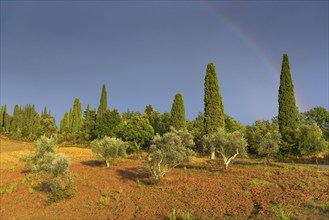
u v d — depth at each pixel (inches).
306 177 965.8
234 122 2529.5
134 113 3587.6
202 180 997.8
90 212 731.4
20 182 1076.5
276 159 1648.6
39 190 949.8
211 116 1852.9
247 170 1160.8
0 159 1854.1
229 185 906.7
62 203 811.4
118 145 1392.7
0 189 947.3
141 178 1092.5
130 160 1705.2
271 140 1326.3
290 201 702.5
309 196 738.2
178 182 989.8
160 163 1062.4
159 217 660.7
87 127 2920.8
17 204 813.9
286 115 1827.0
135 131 2139.5
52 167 891.4
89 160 1680.6
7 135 4242.1
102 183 1019.9
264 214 621.9
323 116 3088.1
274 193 791.1
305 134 1485.0
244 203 717.3
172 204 748.0
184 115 2187.5
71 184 914.1
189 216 619.2
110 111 2687.0
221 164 1406.3
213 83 1884.8
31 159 1232.2
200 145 1951.3
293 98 1852.9
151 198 816.3
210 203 733.3
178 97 2194.9
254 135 1782.7
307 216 592.4
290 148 1600.6
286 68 1892.2
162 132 2464.3
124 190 918.4
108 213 718.5
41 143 1256.2
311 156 1616.6
